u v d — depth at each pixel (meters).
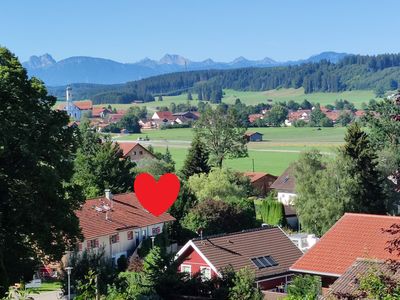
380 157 70.56
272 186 104.19
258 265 44.50
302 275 37.12
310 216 65.25
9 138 30.58
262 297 32.47
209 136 119.12
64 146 34.50
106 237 57.62
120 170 76.31
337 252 36.66
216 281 33.47
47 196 32.81
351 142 66.12
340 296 14.77
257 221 72.06
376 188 64.94
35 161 31.62
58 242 33.50
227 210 66.75
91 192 71.50
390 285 14.55
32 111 33.31
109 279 37.22
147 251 59.06
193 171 98.50
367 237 37.28
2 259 30.00
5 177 31.55
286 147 183.25
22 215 31.34
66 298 40.72
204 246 44.47
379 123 82.75
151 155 128.25
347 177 64.81
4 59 33.72
